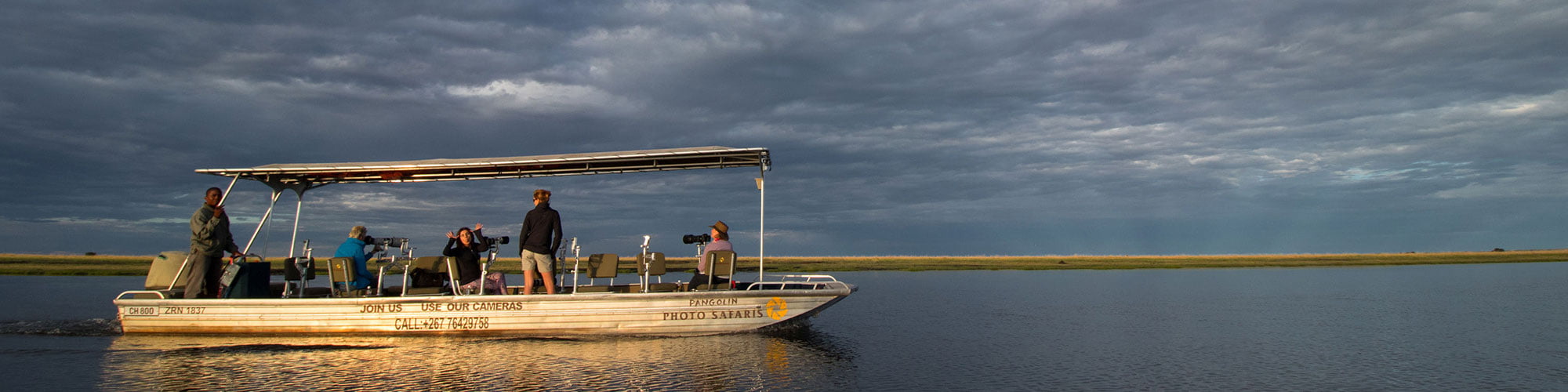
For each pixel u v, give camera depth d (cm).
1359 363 1080
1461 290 2681
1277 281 3462
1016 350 1191
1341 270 4900
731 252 1330
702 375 966
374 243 1370
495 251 1395
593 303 1282
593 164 1397
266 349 1152
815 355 1127
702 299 1303
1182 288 2905
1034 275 4241
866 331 1434
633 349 1163
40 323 1451
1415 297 2338
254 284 1366
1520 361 1095
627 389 881
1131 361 1094
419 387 888
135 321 1308
